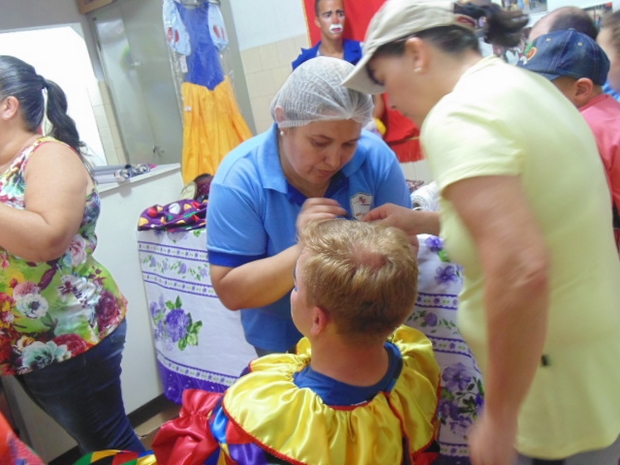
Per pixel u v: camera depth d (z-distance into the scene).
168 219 2.07
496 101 0.69
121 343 1.50
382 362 0.92
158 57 3.41
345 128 1.02
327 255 0.83
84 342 1.37
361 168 1.21
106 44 3.62
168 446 1.00
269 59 3.14
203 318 2.05
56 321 1.33
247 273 1.12
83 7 3.51
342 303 0.81
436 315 1.14
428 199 1.50
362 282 0.80
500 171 0.64
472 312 0.82
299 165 1.09
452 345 1.13
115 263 2.14
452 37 0.78
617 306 0.83
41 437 1.88
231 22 3.22
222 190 1.15
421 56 0.79
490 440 0.71
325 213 1.06
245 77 3.30
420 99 0.82
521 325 0.63
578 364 0.80
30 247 1.17
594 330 0.79
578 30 1.44
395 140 2.59
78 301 1.36
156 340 2.26
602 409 0.81
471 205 0.65
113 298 1.47
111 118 3.82
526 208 0.64
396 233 0.87
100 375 1.43
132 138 3.83
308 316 0.87
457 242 0.77
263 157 1.16
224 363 2.05
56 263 1.31
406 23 0.78
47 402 1.42
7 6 3.20
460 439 1.17
